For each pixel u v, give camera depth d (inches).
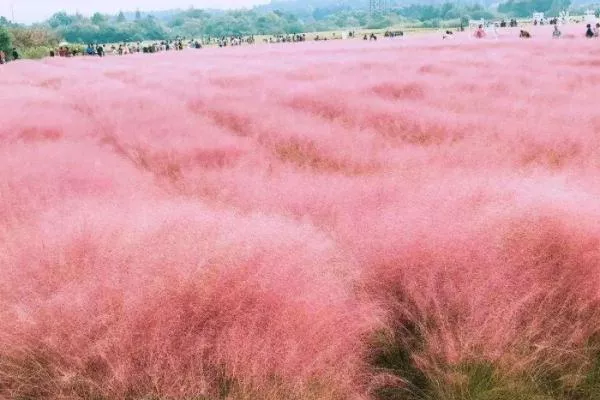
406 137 384.8
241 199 236.8
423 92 575.5
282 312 117.3
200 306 119.3
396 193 223.5
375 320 128.6
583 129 352.5
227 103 552.7
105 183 271.6
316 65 1008.2
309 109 513.3
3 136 405.7
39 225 194.7
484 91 568.4
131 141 389.7
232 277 124.5
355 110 475.2
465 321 126.7
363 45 1920.5
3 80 1048.8
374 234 168.2
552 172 240.4
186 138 382.9
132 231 157.9
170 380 108.0
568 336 121.7
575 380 111.7
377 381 115.2
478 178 219.1
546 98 509.0
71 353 112.8
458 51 1245.7
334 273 145.1
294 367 109.3
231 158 332.8
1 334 117.3
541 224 147.5
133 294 122.0
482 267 138.7
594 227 143.6
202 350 110.8
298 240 148.8
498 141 335.3
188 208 185.8
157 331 112.9
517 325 124.9
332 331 119.3
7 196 245.0
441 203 184.9
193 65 1270.9
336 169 308.8
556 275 136.8
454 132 381.4
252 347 111.4
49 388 109.2
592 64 821.2
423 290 137.4
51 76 1083.9
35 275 144.1
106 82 906.7
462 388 110.6
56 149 348.8
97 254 149.5
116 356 110.6
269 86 693.9
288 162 321.1
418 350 125.3
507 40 1579.7
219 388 108.3
